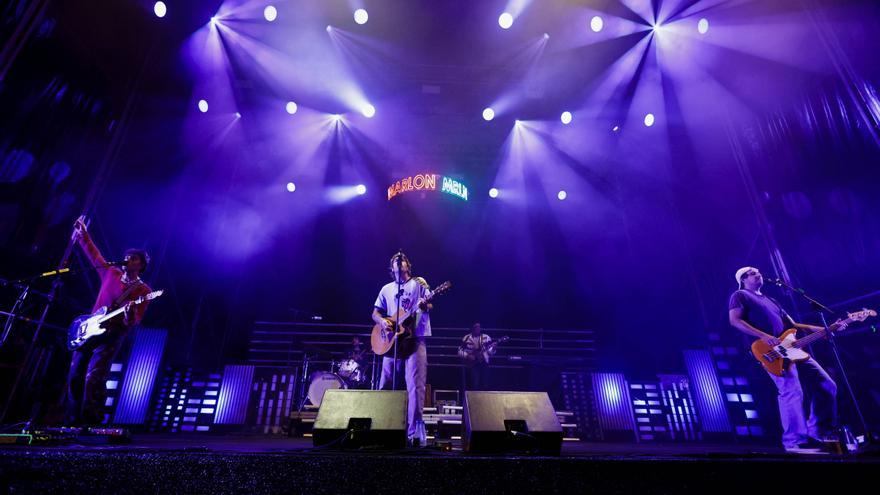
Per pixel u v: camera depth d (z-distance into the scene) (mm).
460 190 11656
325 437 2912
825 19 6438
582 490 2105
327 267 11906
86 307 6809
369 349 9383
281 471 2084
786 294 7492
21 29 5594
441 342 11477
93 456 2055
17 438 2936
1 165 5602
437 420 6918
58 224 6406
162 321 8742
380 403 3098
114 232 7469
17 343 5621
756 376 8078
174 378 8453
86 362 4203
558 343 11281
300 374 8805
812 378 4121
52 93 6238
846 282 6488
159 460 2074
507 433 2789
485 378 8766
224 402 8305
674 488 2125
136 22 7391
